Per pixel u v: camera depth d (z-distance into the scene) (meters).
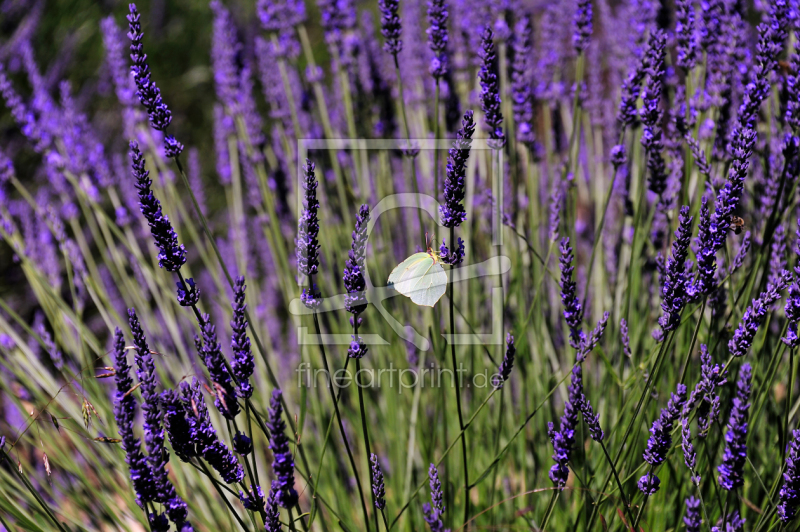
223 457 1.31
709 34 1.46
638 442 1.43
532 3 1.62
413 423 1.53
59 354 1.53
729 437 1.35
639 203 1.47
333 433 1.57
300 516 1.32
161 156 1.62
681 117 1.44
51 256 1.66
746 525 1.44
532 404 1.53
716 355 1.43
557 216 1.46
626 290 1.46
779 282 1.31
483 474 1.39
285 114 1.70
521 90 1.52
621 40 1.65
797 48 1.39
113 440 1.33
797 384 1.49
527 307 1.58
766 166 1.49
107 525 1.51
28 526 1.41
